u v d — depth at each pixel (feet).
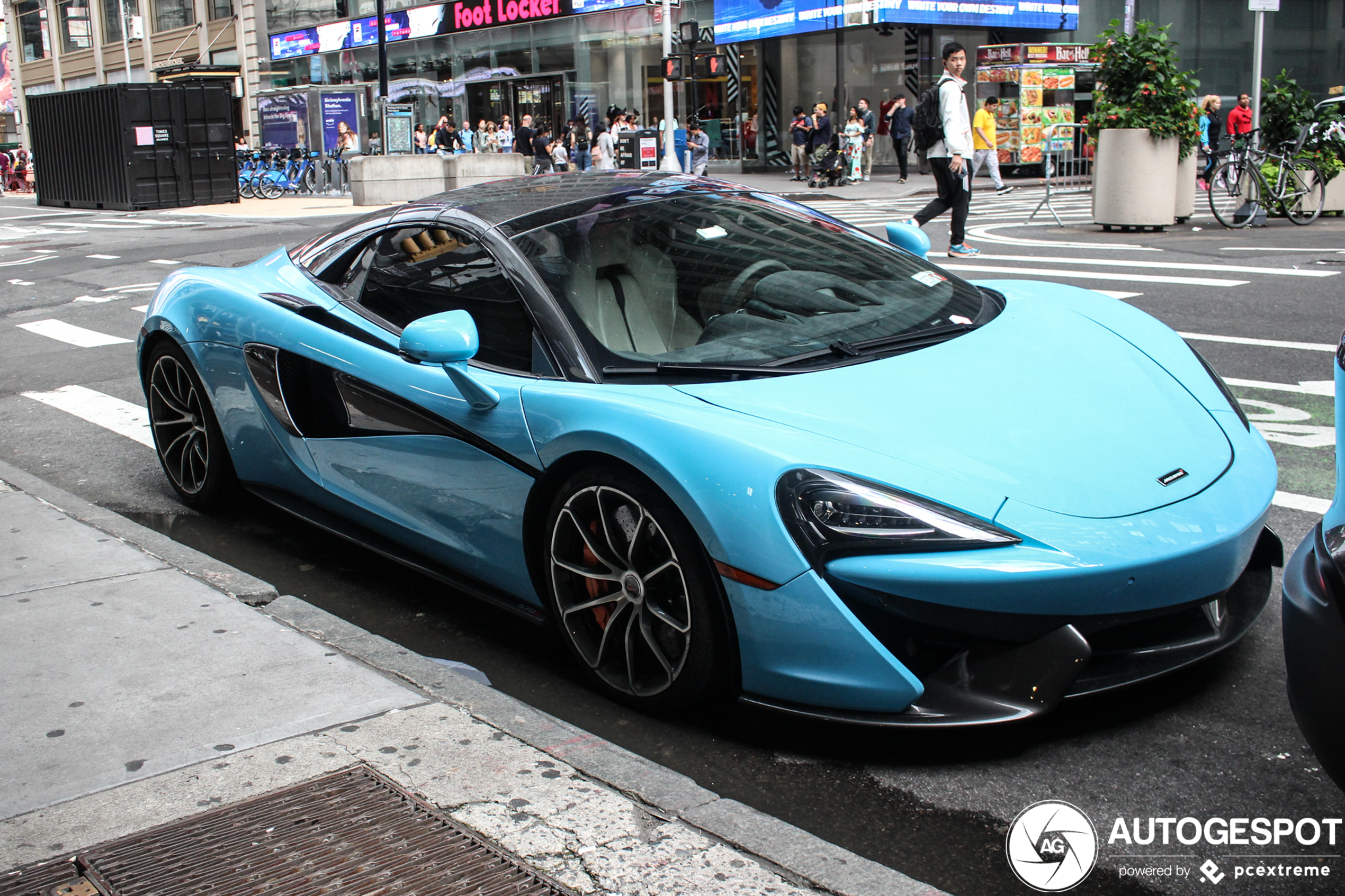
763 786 8.14
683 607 8.78
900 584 7.75
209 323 13.48
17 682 9.30
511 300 10.49
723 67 94.22
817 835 7.54
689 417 8.68
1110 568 7.77
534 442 9.51
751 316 10.39
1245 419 10.08
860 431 8.59
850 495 7.98
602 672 9.47
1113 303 12.19
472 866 6.79
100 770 7.93
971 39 85.10
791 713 8.27
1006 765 8.24
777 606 8.07
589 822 7.20
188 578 11.54
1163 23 92.17
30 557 12.31
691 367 9.57
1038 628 7.84
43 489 14.96
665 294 10.54
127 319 31.76
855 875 6.63
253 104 133.90
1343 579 5.90
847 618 7.88
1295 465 14.69
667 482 8.44
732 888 6.53
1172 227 41.93
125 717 8.66
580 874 6.69
